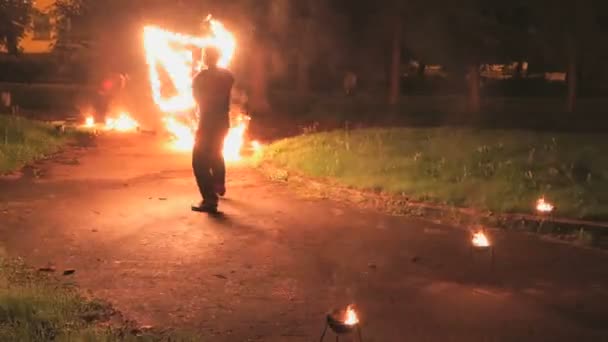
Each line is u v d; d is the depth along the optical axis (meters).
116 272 7.55
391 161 13.66
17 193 11.73
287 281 7.40
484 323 6.26
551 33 25.62
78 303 6.32
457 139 15.73
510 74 52.56
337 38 28.55
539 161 12.70
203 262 8.02
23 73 45.94
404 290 7.16
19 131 17.02
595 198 10.41
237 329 6.04
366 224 9.98
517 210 10.14
